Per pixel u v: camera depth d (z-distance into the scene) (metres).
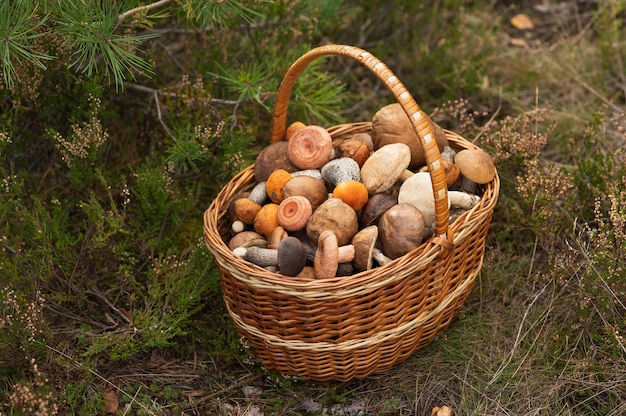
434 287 1.60
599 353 1.66
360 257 1.56
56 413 1.58
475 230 1.63
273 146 1.73
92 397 1.61
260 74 1.91
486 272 1.81
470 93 2.23
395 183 1.68
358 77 2.33
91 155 1.80
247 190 1.75
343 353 1.59
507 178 1.91
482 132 1.95
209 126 1.94
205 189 1.98
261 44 2.05
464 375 1.65
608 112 2.14
